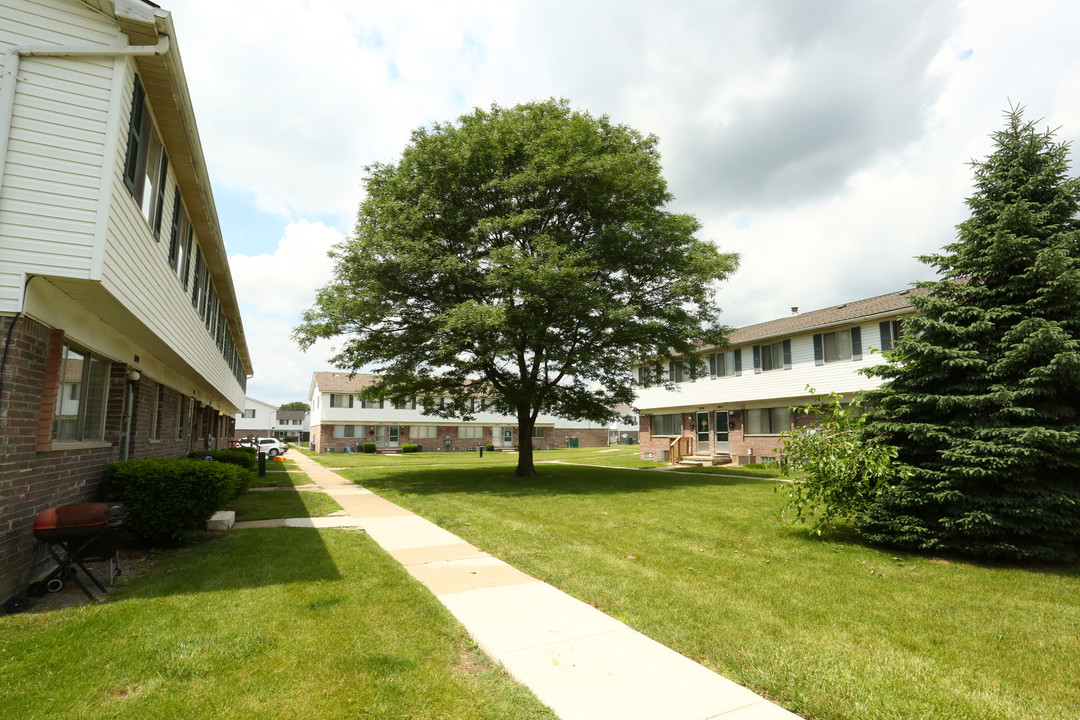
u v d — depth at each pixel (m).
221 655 4.14
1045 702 3.63
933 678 3.94
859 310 20.70
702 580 6.41
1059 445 7.11
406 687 3.71
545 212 17.05
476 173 16.67
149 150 7.50
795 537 8.91
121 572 6.62
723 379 26.25
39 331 5.88
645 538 8.74
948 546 7.55
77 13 5.81
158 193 8.18
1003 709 3.52
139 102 6.75
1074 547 7.21
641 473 21.38
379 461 33.38
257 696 3.56
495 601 5.64
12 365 5.28
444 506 12.27
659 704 3.56
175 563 7.05
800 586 6.20
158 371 11.91
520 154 17.02
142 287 7.55
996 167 8.73
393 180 16.95
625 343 17.77
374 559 7.17
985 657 4.34
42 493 6.16
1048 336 7.35
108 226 5.80
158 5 6.31
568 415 19.86
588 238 17.06
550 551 7.79
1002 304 8.39
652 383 20.14
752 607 5.44
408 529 9.55
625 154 17.31
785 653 4.32
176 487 7.68
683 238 17.34
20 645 4.32
